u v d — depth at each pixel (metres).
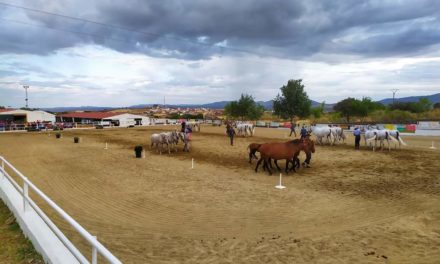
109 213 10.07
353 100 70.25
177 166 19.05
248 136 39.72
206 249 7.14
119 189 13.27
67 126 61.16
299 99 57.47
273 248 7.17
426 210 9.97
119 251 6.93
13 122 64.44
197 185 13.98
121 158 22.36
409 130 39.72
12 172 17.08
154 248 7.17
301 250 7.03
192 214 9.98
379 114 74.50
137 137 40.75
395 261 6.42
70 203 11.17
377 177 15.12
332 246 7.24
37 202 10.95
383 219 9.27
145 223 9.12
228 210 10.38
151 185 14.00
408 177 14.90
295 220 9.34
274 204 11.04
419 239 7.57
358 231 8.22
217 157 22.62
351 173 16.25
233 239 7.80
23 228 6.58
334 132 28.31
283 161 20.61
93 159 21.88
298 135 40.38
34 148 28.77
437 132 37.41
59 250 5.16
